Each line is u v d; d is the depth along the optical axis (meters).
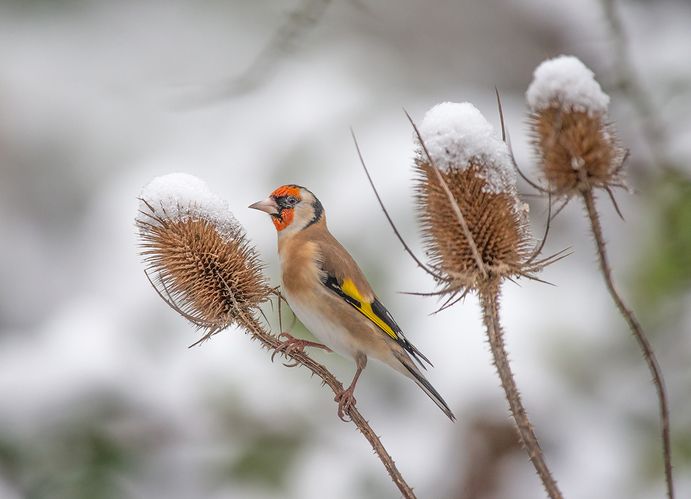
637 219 11.30
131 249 12.09
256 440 10.72
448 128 5.51
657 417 10.23
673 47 12.73
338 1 13.01
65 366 11.07
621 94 11.59
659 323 10.58
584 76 5.04
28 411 10.90
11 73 15.04
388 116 12.37
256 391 10.70
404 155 11.43
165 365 11.12
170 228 6.48
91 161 14.23
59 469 10.70
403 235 10.71
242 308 6.44
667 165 11.08
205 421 10.84
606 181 4.87
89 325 11.48
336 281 8.09
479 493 10.08
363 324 7.99
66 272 14.43
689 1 13.32
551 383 10.25
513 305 10.60
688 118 11.79
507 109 13.48
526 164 11.86
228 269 6.41
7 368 11.18
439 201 5.45
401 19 14.85
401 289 10.51
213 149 12.62
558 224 11.64
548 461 10.08
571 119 4.94
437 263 5.51
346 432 10.66
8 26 15.60
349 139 11.92
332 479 10.29
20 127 14.74
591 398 10.39
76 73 15.20
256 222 11.31
